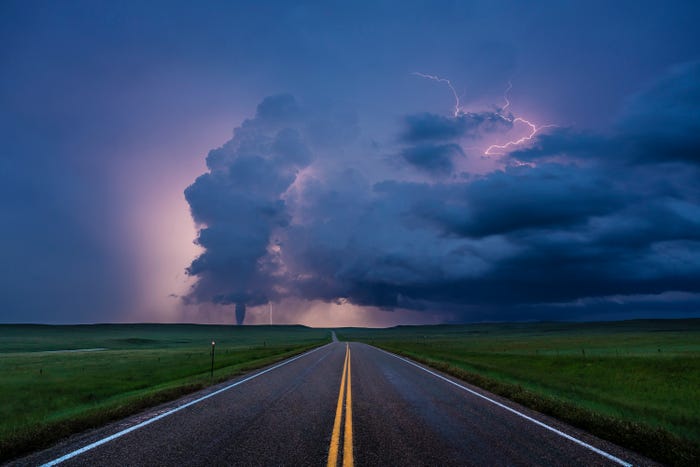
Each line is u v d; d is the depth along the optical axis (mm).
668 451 6062
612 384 17547
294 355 33594
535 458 6000
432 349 46938
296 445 6531
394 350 41156
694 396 14609
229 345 90000
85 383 20547
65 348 83188
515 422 8445
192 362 33062
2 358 45938
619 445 6801
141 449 6266
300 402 10766
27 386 19484
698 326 136250
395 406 10250
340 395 11992
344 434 7281
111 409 8906
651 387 16766
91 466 5461
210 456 5922
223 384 14656
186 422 8242
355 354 34844
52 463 5594
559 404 9711
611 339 64312
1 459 5754
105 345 95812
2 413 12898
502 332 166125
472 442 6828
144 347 85000
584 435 7391
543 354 34844
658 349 37469
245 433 7316
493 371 21125
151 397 10703
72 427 7336
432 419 8688
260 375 17750
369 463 5664
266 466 5492
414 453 6160
